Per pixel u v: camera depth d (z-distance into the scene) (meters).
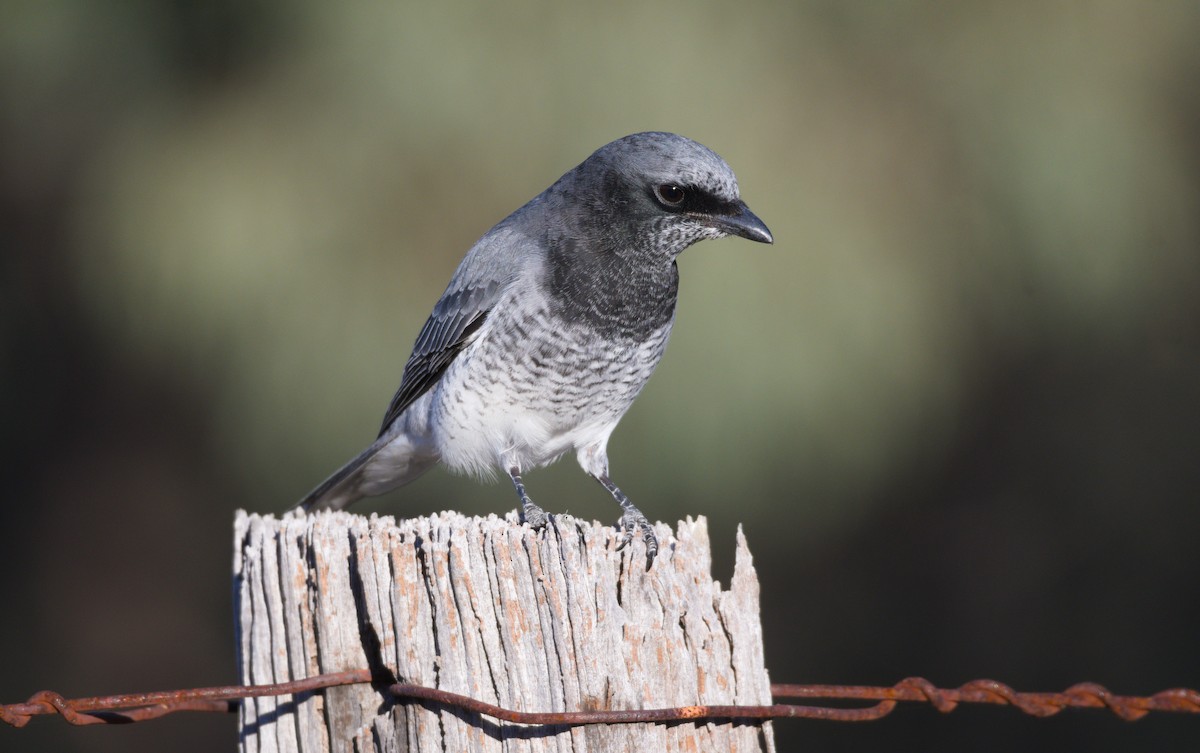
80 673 16.48
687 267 10.92
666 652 4.75
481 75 11.40
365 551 4.86
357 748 4.84
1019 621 15.28
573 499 11.57
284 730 5.00
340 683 4.86
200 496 16.64
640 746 4.66
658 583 4.78
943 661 15.20
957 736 15.02
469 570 4.73
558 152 11.27
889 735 15.05
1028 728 14.95
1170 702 4.76
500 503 11.80
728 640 4.86
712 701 4.79
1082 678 15.05
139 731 16.02
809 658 15.16
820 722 15.14
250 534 5.31
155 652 16.56
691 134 11.16
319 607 4.92
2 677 16.33
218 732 16.17
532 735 4.66
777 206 11.06
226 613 16.53
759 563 14.80
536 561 4.72
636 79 11.27
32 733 15.84
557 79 11.36
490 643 4.71
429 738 4.73
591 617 4.68
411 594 4.80
